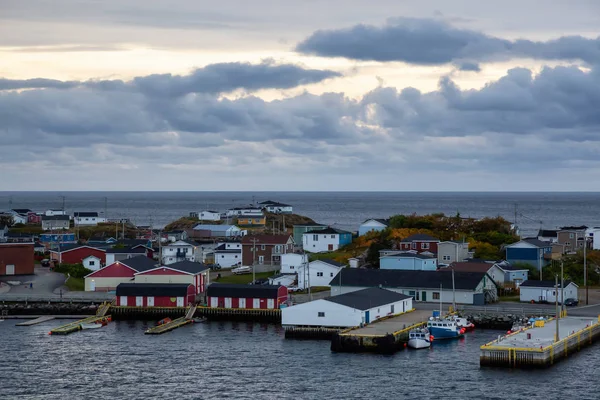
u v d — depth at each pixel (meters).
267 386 103.62
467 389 100.81
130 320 152.88
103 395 100.56
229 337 134.00
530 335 118.19
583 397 97.19
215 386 104.00
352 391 100.81
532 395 98.12
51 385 105.00
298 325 132.75
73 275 192.62
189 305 154.50
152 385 104.81
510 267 177.62
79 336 135.88
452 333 129.38
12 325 146.00
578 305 152.25
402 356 118.31
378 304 136.88
